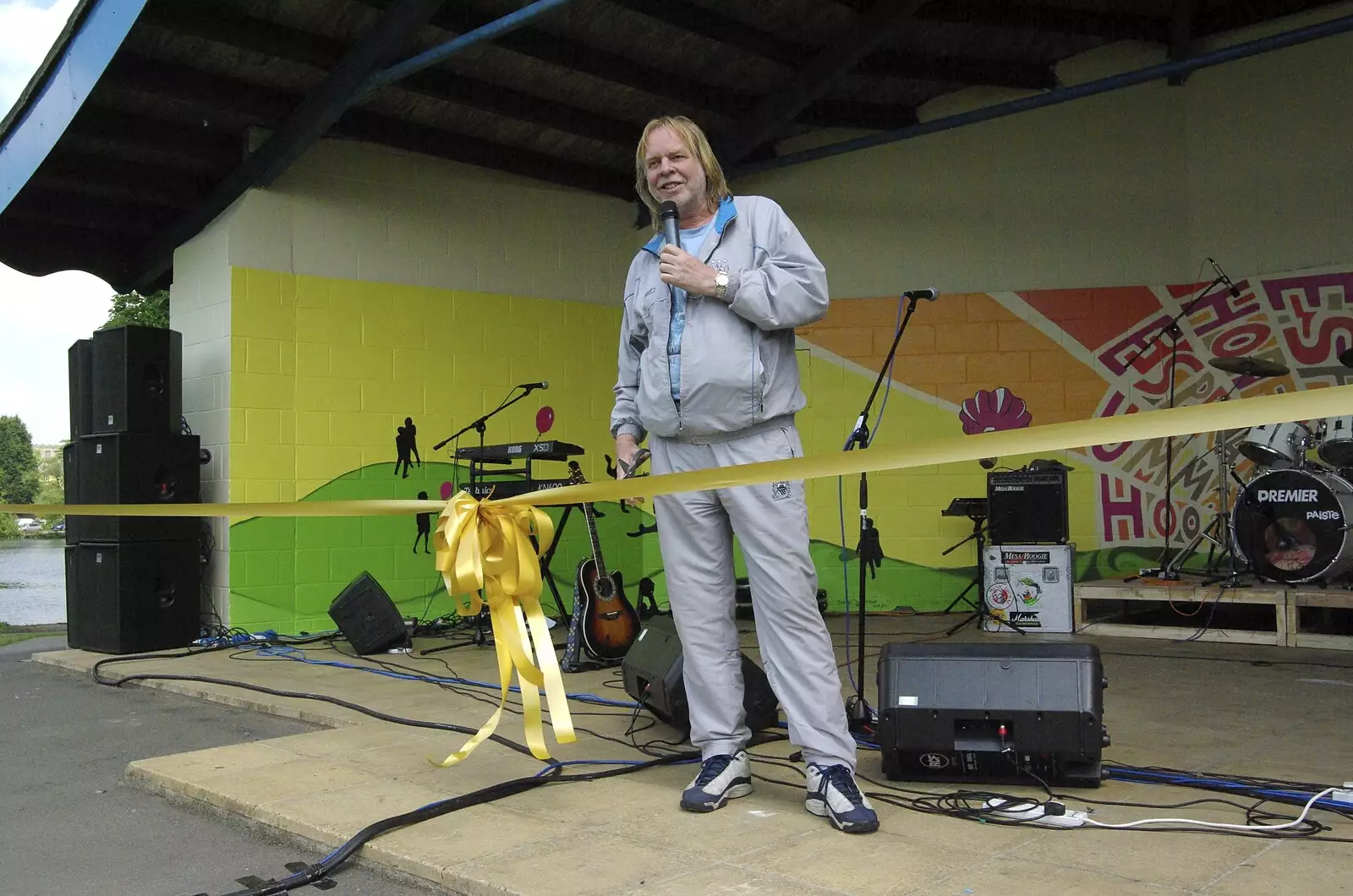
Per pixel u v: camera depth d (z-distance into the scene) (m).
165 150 5.49
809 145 6.74
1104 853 2.02
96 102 5.19
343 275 5.92
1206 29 6.22
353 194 5.97
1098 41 6.30
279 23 4.84
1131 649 4.98
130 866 2.24
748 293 2.23
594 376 6.87
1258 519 5.18
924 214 6.63
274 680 4.34
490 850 2.09
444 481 6.22
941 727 2.45
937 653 2.54
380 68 4.84
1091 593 5.57
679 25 5.20
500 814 2.34
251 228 5.64
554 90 5.78
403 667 4.68
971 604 6.34
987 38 6.05
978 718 2.43
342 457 5.88
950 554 6.50
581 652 4.83
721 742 2.42
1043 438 1.13
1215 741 3.01
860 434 2.96
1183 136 6.34
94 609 5.27
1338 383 5.84
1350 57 5.88
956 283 6.58
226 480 5.56
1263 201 6.11
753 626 5.95
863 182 6.70
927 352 6.59
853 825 2.15
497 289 6.48
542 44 5.23
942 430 6.56
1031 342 6.49
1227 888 1.83
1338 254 5.89
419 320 6.17
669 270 2.23
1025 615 5.68
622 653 4.64
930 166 6.63
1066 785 2.48
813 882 1.89
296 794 2.52
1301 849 2.03
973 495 6.47
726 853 2.05
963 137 6.60
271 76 5.21
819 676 2.30
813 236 6.77
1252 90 6.15
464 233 6.36
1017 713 2.40
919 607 6.52
